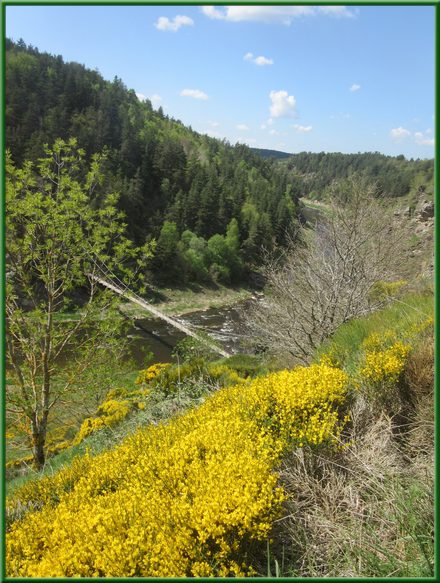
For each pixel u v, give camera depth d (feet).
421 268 44.27
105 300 34.45
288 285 32.30
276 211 213.46
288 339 30.60
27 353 30.48
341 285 29.19
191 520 8.71
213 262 201.98
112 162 242.17
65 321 34.76
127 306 132.36
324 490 10.05
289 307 30.60
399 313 20.52
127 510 9.81
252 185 327.47
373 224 40.01
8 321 29.37
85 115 271.08
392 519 8.72
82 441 28.48
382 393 12.95
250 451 10.61
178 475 10.46
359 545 8.33
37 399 31.65
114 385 35.65
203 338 51.31
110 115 292.20
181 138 420.36
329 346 21.59
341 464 10.99
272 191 268.41
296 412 12.39
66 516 10.67
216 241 204.54
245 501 8.54
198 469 10.27
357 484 10.22
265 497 8.66
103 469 13.64
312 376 13.62
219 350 51.21
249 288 203.72
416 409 12.28
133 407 31.71
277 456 10.64
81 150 34.47
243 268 207.92
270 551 8.85
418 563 7.58
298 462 11.01
